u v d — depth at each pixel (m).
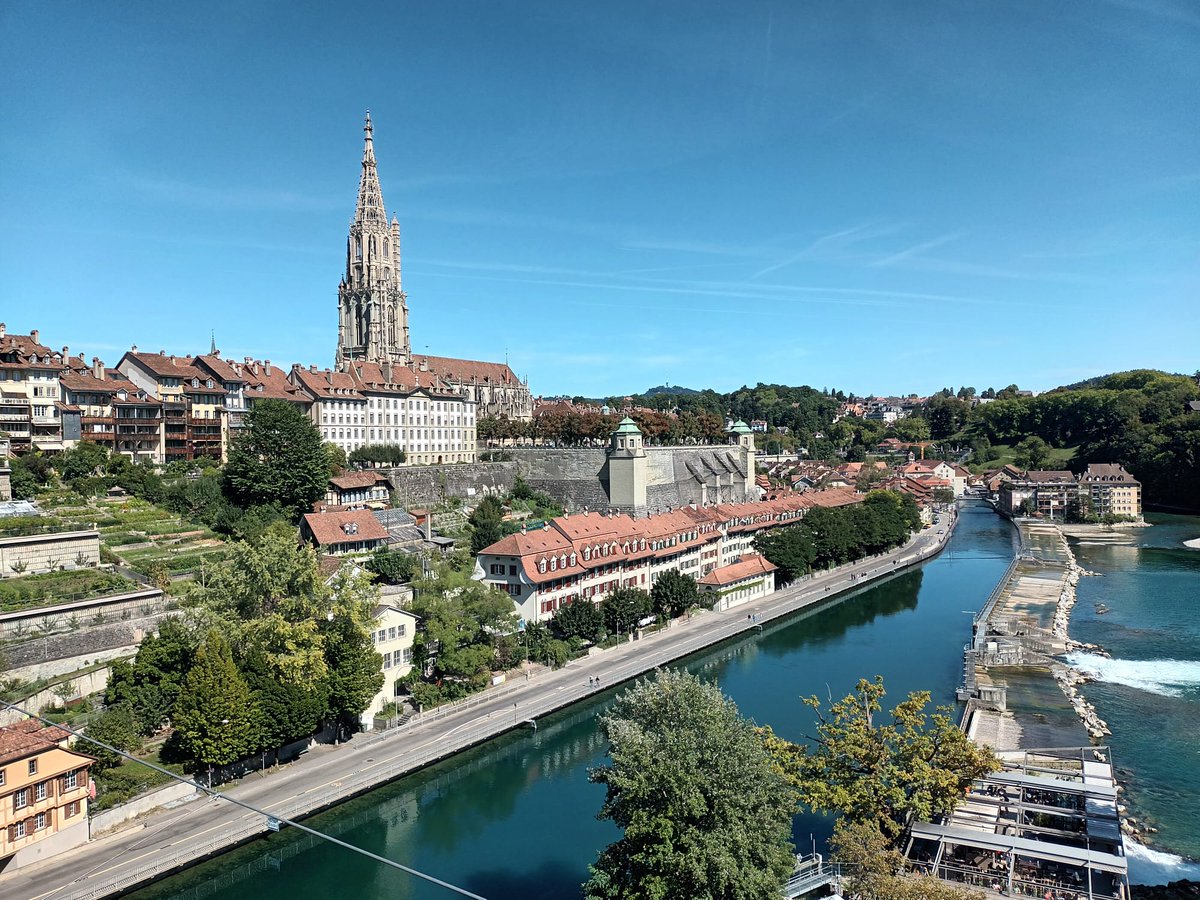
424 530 171.88
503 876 77.81
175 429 181.12
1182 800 90.69
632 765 60.31
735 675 131.75
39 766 73.69
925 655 142.88
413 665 113.88
